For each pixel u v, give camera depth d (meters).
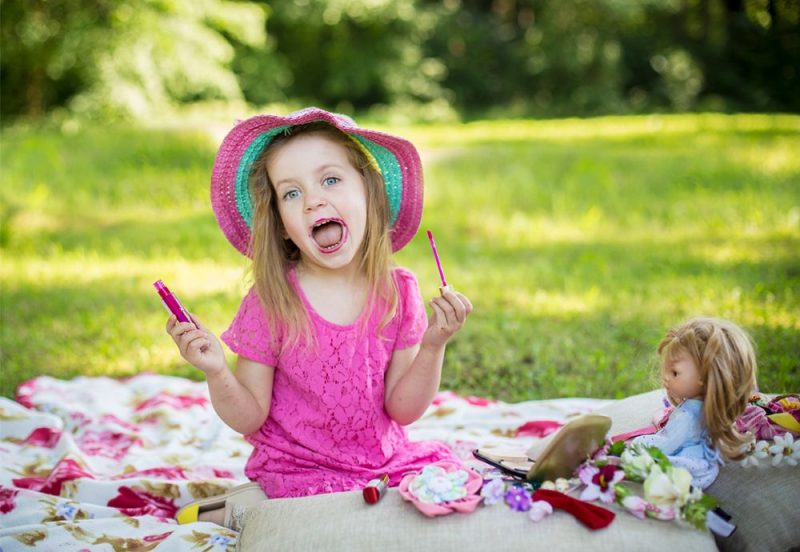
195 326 2.22
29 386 3.55
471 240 6.64
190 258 6.08
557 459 2.04
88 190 8.05
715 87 18.83
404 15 18.20
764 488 2.12
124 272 5.67
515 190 8.05
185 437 3.22
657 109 18.16
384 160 2.53
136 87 13.81
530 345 4.14
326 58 18.62
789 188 7.47
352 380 2.36
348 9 17.75
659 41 19.03
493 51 19.48
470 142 12.25
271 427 2.44
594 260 5.74
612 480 2.00
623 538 1.90
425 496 2.02
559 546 1.90
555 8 18.62
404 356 2.47
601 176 8.21
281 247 2.47
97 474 2.85
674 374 2.12
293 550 2.00
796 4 18.67
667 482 1.92
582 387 3.64
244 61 17.11
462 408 3.39
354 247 2.36
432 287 5.29
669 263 5.57
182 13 14.41
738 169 8.40
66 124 12.62
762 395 2.41
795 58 18.47
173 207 7.70
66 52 13.64
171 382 3.71
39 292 5.17
